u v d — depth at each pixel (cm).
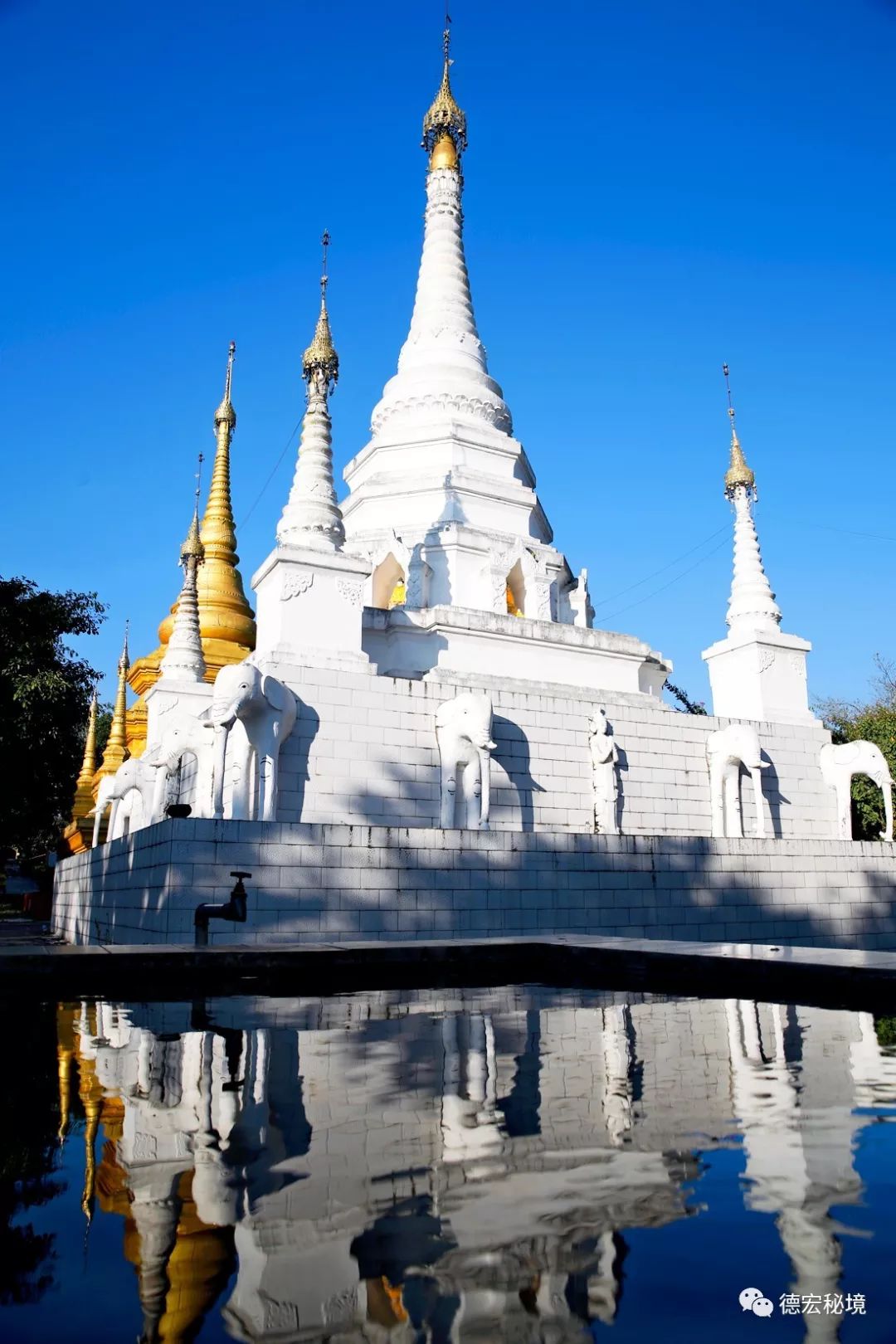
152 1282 252
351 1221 296
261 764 1770
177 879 1355
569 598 2938
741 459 2961
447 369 3041
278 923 1404
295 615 2017
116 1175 345
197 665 2684
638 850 1736
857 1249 270
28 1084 496
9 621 3228
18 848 5450
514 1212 302
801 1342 215
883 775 2453
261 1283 253
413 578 2556
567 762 2186
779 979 920
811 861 1933
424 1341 219
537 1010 790
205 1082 500
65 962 957
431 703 2017
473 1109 438
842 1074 513
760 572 2848
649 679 2750
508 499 2850
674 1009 800
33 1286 248
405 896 1502
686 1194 318
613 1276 252
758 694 2700
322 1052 586
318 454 2195
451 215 3306
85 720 3769
